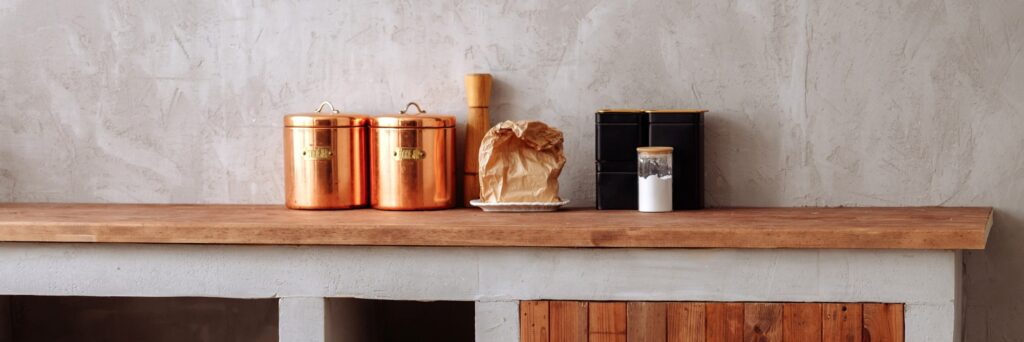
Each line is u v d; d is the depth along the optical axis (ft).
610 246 6.64
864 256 6.51
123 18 8.70
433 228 6.72
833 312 6.56
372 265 6.91
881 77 8.02
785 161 8.16
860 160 8.09
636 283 6.71
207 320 9.02
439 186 7.93
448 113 8.46
